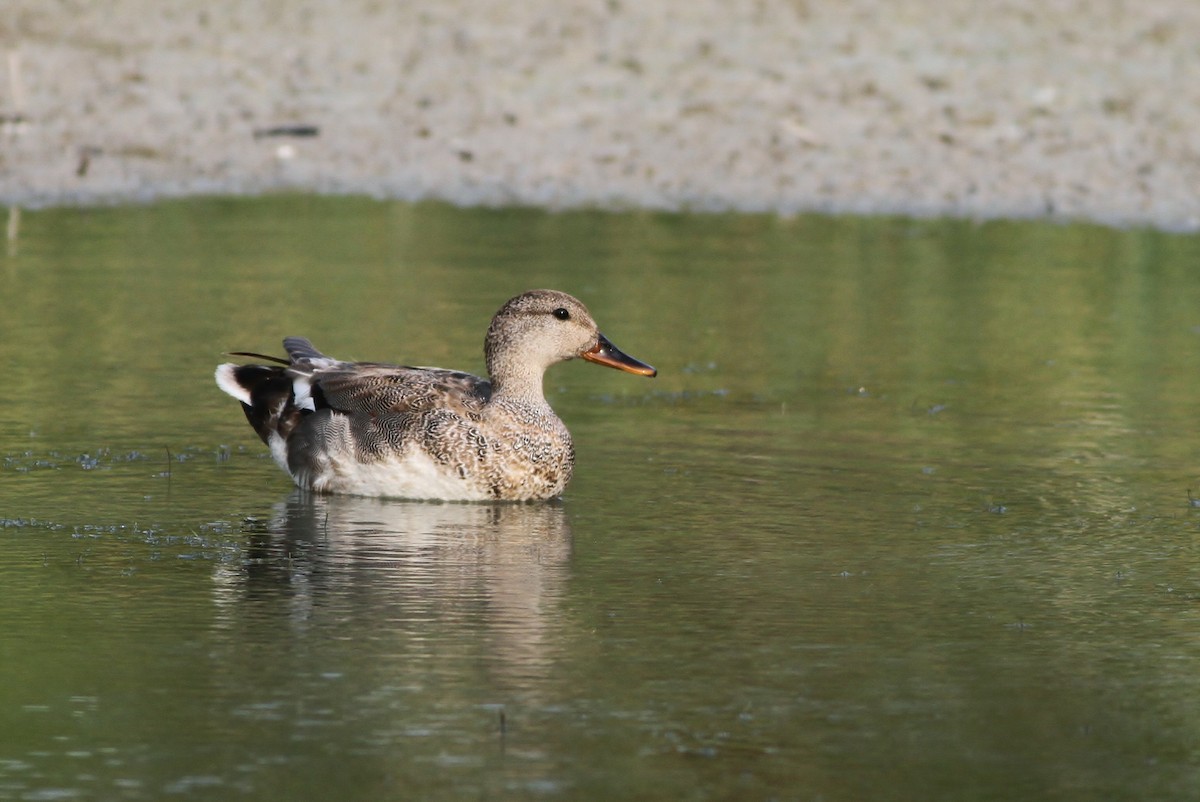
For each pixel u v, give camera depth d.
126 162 26.53
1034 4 34.62
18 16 32.88
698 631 9.90
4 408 15.17
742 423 15.34
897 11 33.91
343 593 10.48
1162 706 8.91
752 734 8.51
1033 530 12.05
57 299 19.70
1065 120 28.31
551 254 22.77
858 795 7.89
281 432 13.26
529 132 28.19
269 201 25.41
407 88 29.80
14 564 10.96
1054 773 8.12
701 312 19.94
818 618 10.16
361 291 20.53
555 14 33.69
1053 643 9.80
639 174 26.81
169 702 8.79
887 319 19.88
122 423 14.80
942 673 9.33
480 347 17.98
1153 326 19.73
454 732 8.48
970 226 24.56
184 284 20.69
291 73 30.39
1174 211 25.03
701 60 31.16
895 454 14.26
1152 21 33.69
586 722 8.62
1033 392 16.69
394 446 12.80
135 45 31.48
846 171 26.77
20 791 7.82
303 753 8.23
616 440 14.68
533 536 11.84
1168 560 11.38
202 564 11.03
